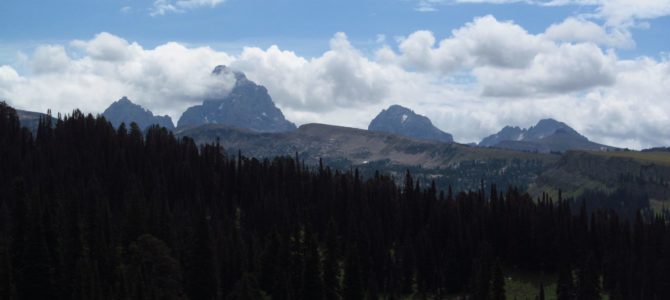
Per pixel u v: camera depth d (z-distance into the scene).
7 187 187.12
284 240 172.25
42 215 139.25
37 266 129.38
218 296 156.12
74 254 143.38
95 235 151.50
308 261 162.50
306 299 161.12
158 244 152.62
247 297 147.62
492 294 182.88
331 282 167.00
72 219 149.25
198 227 158.75
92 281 130.25
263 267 168.38
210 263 156.88
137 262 148.62
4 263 124.69
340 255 196.00
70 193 179.38
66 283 134.88
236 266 170.25
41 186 187.12
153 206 175.88
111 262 145.75
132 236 165.00
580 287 198.88
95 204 167.75
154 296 135.38
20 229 139.00
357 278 168.50
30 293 128.75
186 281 156.50
